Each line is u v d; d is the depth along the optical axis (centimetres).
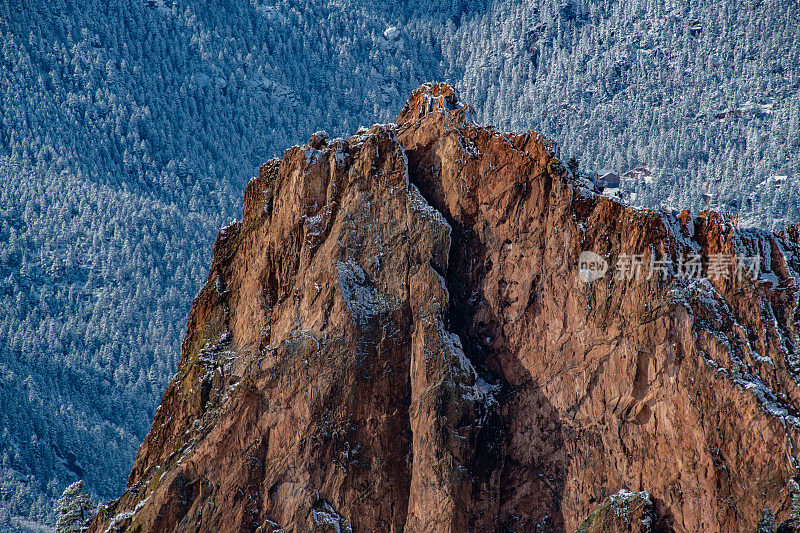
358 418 15238
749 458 13112
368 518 14888
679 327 13862
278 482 15362
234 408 15850
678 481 13588
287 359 15662
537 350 15062
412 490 14800
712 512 13262
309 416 15338
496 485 14700
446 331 15238
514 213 15588
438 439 14650
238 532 15225
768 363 13438
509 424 15012
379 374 15325
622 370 14188
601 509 13962
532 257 15325
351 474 15050
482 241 15788
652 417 13900
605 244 14712
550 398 14825
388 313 15512
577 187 15250
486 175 15938
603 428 14338
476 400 14800
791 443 12938
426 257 15662
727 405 13338
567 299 14900
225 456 15725
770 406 13150
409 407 15238
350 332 15425
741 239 14100
